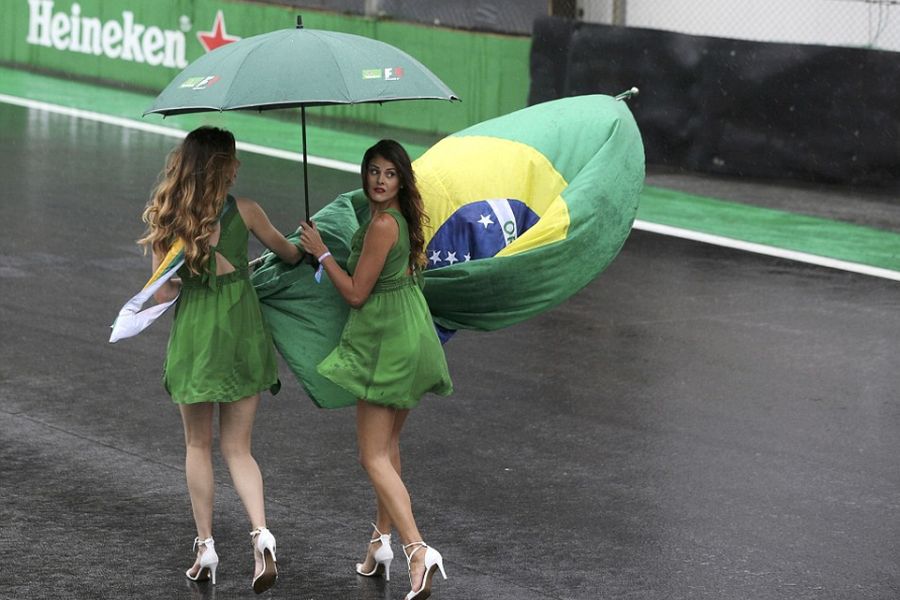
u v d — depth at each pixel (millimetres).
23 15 33438
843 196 22672
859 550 9055
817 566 8789
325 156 24859
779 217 21016
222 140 8031
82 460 10539
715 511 9727
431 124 27250
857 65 22750
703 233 19812
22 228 18344
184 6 29953
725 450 10984
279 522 9461
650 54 24172
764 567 8766
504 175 9180
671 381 12828
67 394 12062
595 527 9414
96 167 22844
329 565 8781
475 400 12188
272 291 8586
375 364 8008
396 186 7957
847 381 12922
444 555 8922
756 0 26281
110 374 12648
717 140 23984
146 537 9164
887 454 10945
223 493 10016
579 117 9570
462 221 9000
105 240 17891
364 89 7766
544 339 14195
